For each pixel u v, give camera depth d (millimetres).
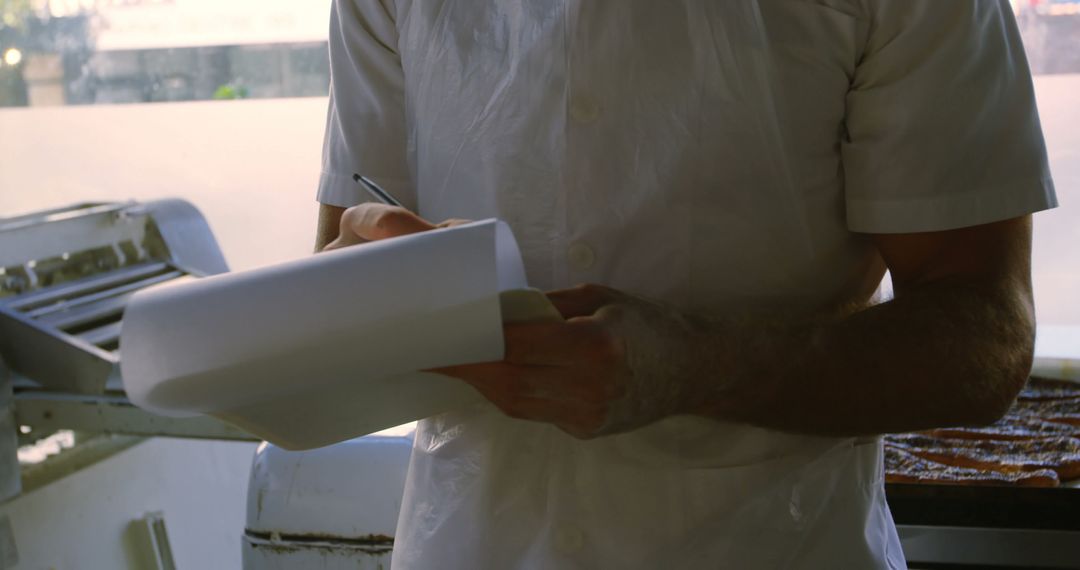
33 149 3832
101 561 2383
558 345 646
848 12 782
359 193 982
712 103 796
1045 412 1916
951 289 796
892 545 936
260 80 3568
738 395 741
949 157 777
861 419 760
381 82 958
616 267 834
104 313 2410
